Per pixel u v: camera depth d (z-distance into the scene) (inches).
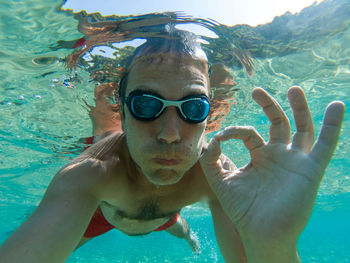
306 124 14.9
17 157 68.2
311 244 190.2
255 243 14.0
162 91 16.3
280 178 14.5
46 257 12.6
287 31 33.1
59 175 16.8
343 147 69.8
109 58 30.0
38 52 32.5
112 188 19.2
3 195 106.7
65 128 52.1
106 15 26.5
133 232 27.7
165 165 16.0
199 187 22.9
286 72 41.1
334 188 113.8
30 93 41.4
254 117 53.6
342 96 50.6
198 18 27.5
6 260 11.7
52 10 27.2
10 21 28.4
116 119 42.5
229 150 68.6
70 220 14.5
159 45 20.2
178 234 58.3
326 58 38.9
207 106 17.3
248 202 15.1
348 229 350.3
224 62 33.4
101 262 97.7
